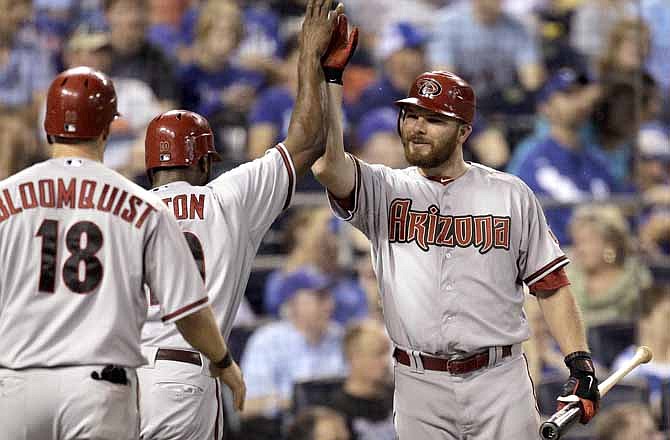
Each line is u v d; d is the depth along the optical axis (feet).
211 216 42.27
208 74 89.45
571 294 44.27
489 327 42.96
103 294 34.86
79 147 36.78
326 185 44.04
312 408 78.54
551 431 40.22
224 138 88.48
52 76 84.84
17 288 34.68
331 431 78.28
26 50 83.71
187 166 43.62
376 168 45.01
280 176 43.16
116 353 34.94
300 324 80.79
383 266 44.19
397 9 97.96
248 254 43.39
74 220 35.19
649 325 86.89
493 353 43.11
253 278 82.69
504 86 97.25
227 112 88.99
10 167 81.05
